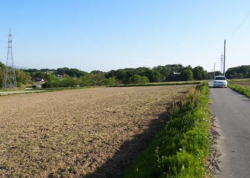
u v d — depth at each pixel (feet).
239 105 56.49
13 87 306.76
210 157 22.00
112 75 461.78
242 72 454.81
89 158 24.67
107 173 21.38
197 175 16.69
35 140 32.24
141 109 57.98
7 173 21.98
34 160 24.81
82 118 48.24
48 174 21.48
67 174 21.27
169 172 16.78
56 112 60.49
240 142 26.66
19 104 89.40
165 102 71.26
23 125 43.75
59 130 37.65
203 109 43.52
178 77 435.53
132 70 488.85
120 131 35.19
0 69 328.08
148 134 33.04
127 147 27.78
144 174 17.94
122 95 113.29
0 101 106.52
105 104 74.43
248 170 19.16
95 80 349.82
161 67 577.02
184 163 17.94
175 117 38.68
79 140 31.17
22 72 391.04
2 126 43.62
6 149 28.81
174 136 25.07
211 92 96.37
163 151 21.50
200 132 25.72
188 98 61.98
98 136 32.71
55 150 27.58
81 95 127.85
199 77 464.65
